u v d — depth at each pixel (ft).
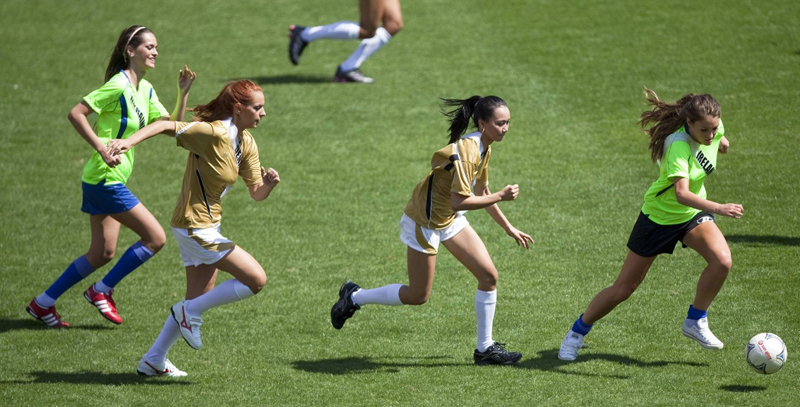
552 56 161.17
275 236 100.73
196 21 194.90
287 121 139.85
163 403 61.16
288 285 87.20
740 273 82.84
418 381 64.39
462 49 168.96
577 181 112.57
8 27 192.75
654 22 174.19
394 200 110.52
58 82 160.66
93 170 75.10
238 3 206.80
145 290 87.97
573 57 159.74
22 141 135.74
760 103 133.69
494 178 114.93
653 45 162.20
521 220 101.91
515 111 138.82
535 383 63.10
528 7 190.19
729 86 141.28
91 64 169.37
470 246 65.77
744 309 75.31
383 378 65.21
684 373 64.18
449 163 62.23
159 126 59.72
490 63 160.35
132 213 77.00
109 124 74.54
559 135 128.88
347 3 203.21
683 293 80.33
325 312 80.43
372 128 136.26
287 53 174.50
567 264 89.20
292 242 98.84
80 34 187.42
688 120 62.90
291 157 126.11
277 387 63.87
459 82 152.25
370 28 154.92
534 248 93.86
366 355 70.38
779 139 119.85
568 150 123.24
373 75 159.22
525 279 85.97
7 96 153.89
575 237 96.12
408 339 73.92
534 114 137.28
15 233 103.86
